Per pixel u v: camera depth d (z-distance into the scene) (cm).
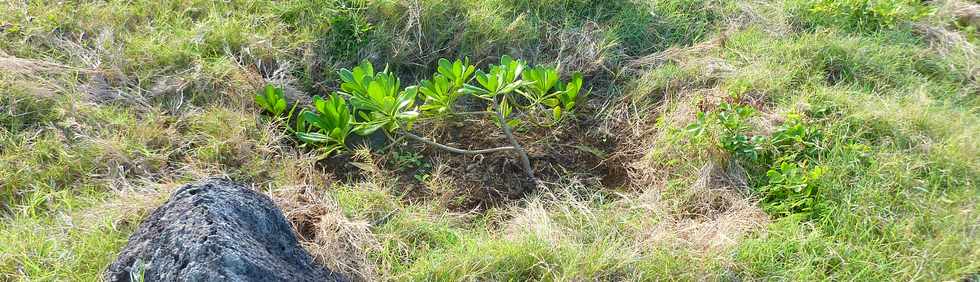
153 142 367
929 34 481
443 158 399
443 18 455
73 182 345
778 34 471
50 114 364
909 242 329
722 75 431
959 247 322
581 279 304
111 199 331
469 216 362
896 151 377
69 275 293
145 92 392
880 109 400
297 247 302
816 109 403
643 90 431
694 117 399
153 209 322
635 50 470
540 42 460
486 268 308
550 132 418
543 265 310
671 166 380
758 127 388
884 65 444
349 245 322
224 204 279
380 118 374
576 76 411
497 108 377
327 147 385
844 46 450
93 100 380
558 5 478
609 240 337
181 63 409
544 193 377
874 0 491
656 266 314
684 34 478
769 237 338
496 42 451
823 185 352
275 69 427
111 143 355
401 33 448
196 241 257
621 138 416
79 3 435
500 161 399
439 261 314
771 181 355
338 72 422
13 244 302
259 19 440
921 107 403
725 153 373
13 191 336
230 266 252
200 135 374
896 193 352
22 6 423
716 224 344
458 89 398
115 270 268
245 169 363
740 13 488
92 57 402
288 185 355
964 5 508
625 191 387
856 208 344
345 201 349
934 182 361
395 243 331
